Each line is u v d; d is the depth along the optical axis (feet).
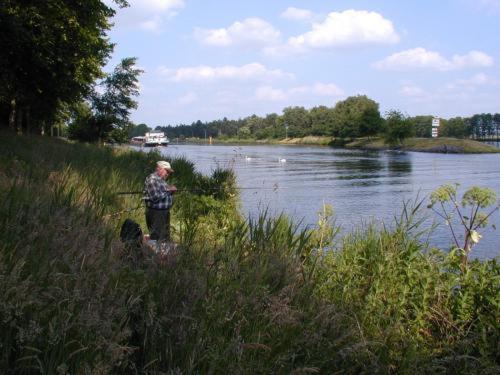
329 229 23.59
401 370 14.26
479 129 467.52
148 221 29.78
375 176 110.32
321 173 118.73
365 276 19.62
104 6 78.07
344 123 415.64
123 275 13.67
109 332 10.52
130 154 80.69
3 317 10.03
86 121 149.79
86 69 89.30
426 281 17.76
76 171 37.76
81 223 18.17
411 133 314.35
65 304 11.10
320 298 16.38
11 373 9.63
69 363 9.92
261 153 243.60
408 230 21.84
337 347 13.61
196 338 11.56
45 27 65.36
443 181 97.66
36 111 110.73
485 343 15.30
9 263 12.03
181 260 15.33
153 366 11.02
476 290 17.31
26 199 19.58
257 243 20.62
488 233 40.75
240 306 13.48
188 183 55.62
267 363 12.03
